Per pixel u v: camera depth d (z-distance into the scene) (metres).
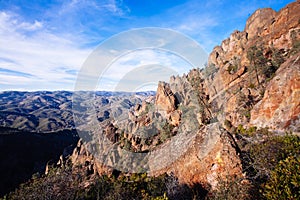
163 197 6.14
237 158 6.99
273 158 6.99
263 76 28.31
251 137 13.70
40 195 9.07
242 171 6.74
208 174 7.11
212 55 49.06
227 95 28.42
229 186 6.07
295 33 31.25
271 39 35.03
